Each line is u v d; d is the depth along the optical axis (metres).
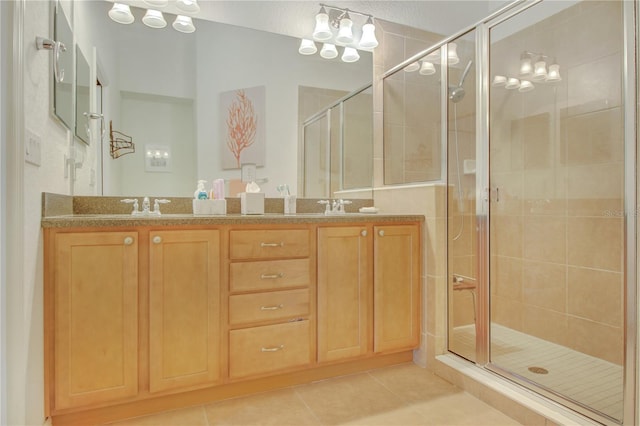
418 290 2.16
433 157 2.49
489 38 2.12
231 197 2.37
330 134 2.67
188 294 1.59
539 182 2.41
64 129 1.76
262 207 2.17
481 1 3.02
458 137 2.34
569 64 2.26
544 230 2.37
